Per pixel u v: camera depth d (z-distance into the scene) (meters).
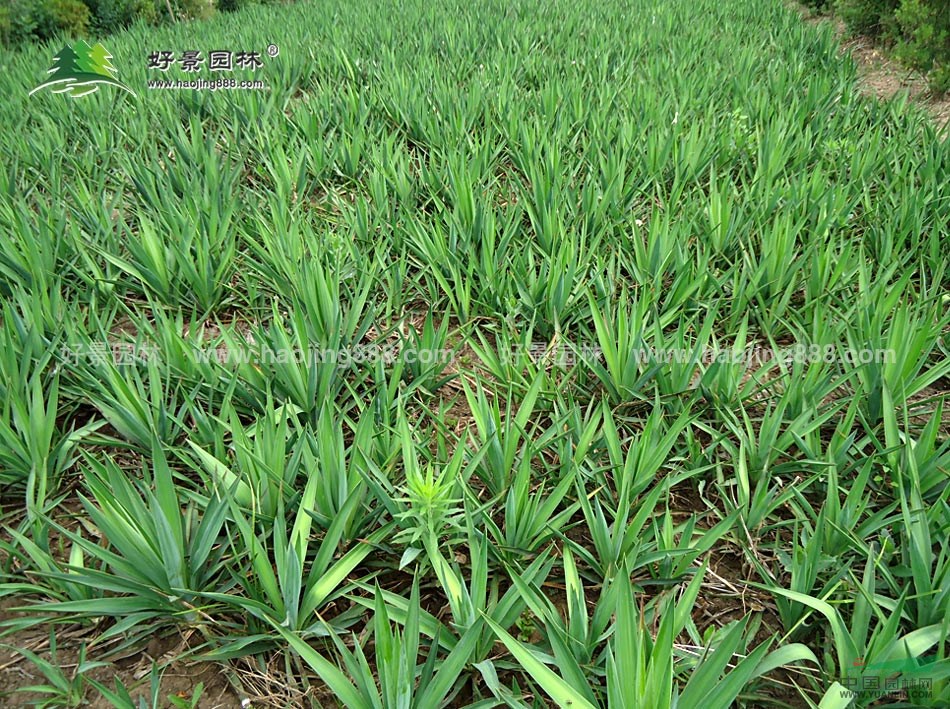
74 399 2.51
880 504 2.17
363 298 2.79
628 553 1.87
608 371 2.61
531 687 1.57
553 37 7.31
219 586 1.92
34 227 3.42
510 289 3.04
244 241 3.60
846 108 5.00
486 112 4.88
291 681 1.72
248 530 1.68
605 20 8.09
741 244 3.23
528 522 1.91
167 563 1.71
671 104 4.99
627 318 2.68
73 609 1.66
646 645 1.38
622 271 3.42
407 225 3.41
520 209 3.52
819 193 3.67
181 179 3.81
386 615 1.35
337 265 2.96
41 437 2.17
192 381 2.47
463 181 3.54
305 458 1.98
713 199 3.44
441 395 2.73
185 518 1.98
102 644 1.85
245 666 1.77
